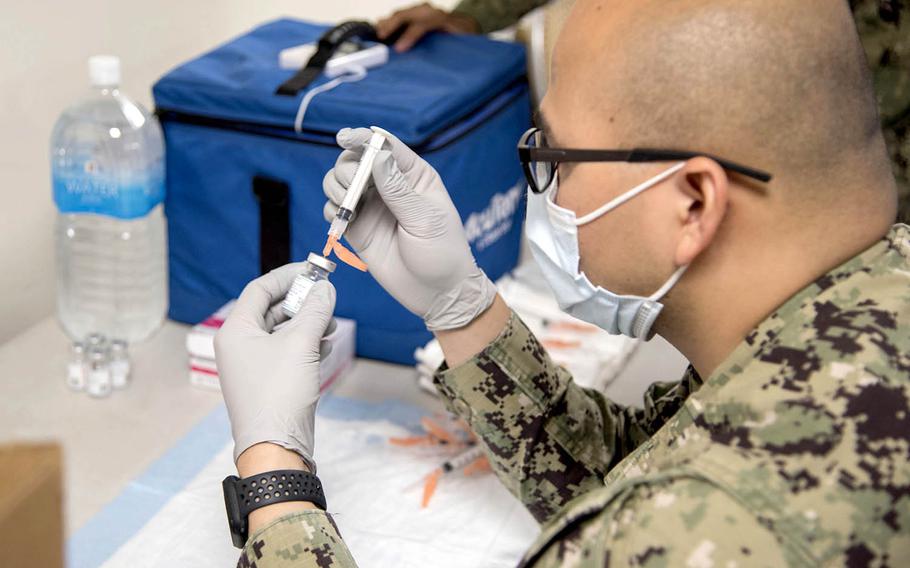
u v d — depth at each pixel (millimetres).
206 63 1515
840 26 758
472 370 1071
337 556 842
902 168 1267
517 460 1079
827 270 780
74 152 1479
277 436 920
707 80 745
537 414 1076
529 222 930
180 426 1324
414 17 1685
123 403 1365
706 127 750
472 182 1465
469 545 1151
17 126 1557
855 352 712
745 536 648
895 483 662
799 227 769
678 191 779
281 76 1462
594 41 809
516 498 1186
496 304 1082
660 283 828
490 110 1546
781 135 740
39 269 1655
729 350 823
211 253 1504
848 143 754
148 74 1846
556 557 718
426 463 1278
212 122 1450
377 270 1059
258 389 948
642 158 780
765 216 765
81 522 1139
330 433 1320
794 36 738
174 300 1560
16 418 1313
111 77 1360
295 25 1706
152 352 1491
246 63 1507
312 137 1402
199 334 1383
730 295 800
